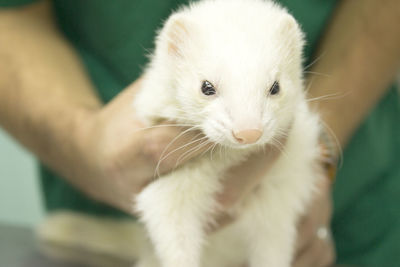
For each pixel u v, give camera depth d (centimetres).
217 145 29
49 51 36
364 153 39
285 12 29
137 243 41
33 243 42
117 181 30
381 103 41
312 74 36
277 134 29
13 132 36
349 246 41
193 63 28
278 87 27
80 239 42
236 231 33
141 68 38
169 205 29
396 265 40
